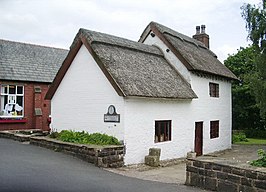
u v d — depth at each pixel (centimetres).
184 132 1914
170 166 1590
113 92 1516
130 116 1504
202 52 2431
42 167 1112
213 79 2291
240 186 904
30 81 2545
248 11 2125
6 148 1496
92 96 1612
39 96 2600
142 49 1880
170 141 1786
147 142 1603
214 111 2312
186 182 1062
